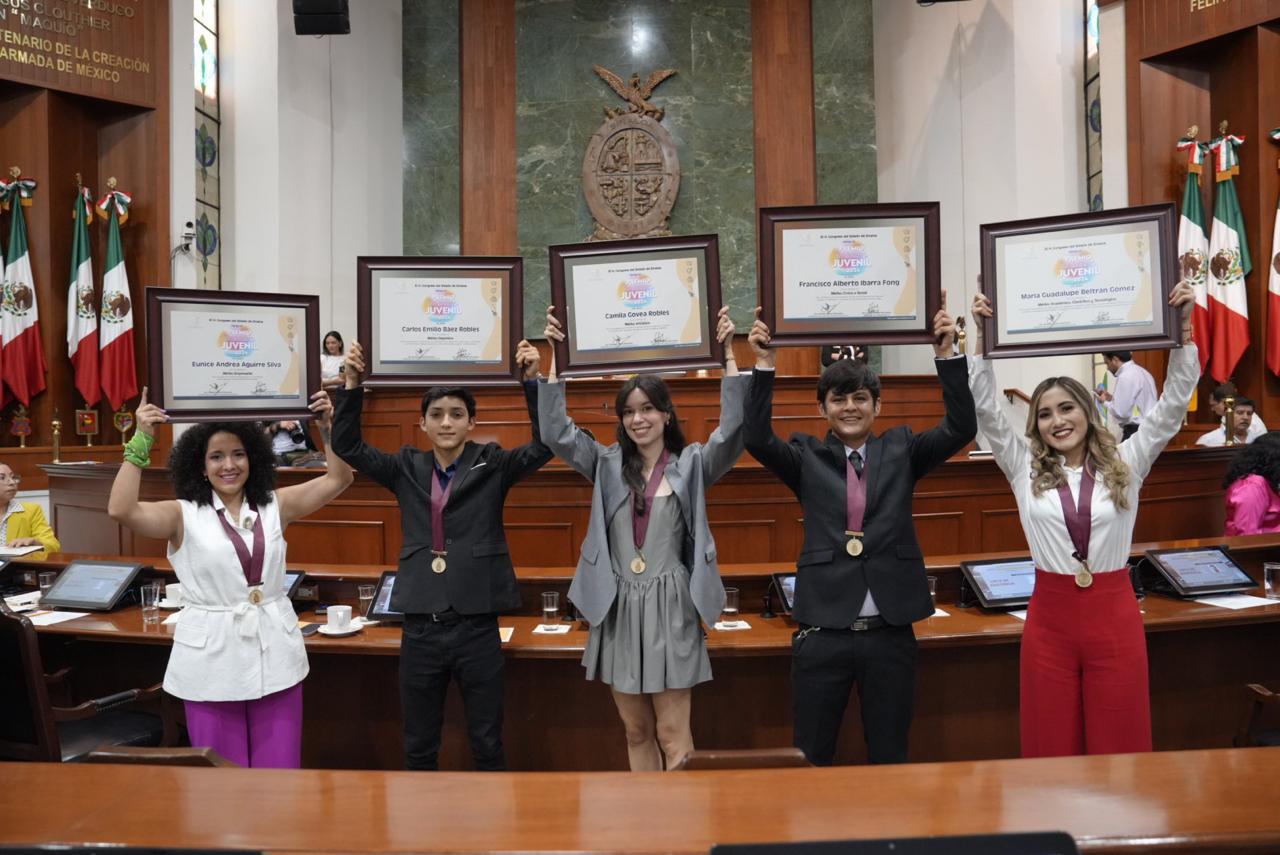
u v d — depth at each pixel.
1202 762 1.48
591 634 2.55
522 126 9.85
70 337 7.82
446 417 2.71
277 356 2.75
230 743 2.47
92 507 5.53
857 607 2.38
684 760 1.58
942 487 4.76
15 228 7.63
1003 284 2.59
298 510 2.77
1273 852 1.20
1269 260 6.97
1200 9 7.11
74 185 7.98
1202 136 7.49
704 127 9.68
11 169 7.73
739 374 2.62
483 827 1.27
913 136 9.06
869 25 9.57
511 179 9.84
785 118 9.62
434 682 2.64
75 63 7.75
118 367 7.94
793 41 9.67
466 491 2.71
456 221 9.84
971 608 3.26
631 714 2.53
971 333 8.37
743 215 9.62
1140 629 2.38
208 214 8.53
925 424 6.49
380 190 9.66
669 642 2.44
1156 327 2.45
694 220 9.62
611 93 9.79
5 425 7.75
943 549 4.76
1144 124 7.44
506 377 2.76
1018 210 7.97
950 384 2.45
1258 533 3.95
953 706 3.11
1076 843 1.16
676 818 1.30
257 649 2.49
